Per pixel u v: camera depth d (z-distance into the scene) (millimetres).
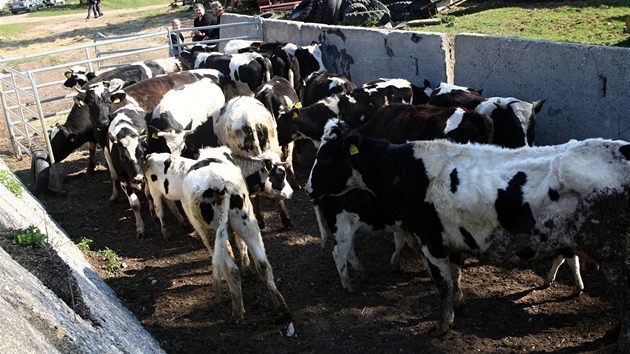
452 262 6480
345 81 11492
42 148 11898
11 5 47500
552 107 9312
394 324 6594
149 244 9234
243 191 6789
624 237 5176
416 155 6133
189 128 10484
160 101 11047
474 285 7137
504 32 15289
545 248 5508
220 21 19156
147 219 10156
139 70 13383
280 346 6406
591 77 8625
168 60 14000
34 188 11359
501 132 8383
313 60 13609
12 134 13773
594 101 8680
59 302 5035
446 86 9641
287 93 11055
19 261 5664
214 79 12562
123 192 11336
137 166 9195
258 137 9445
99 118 10508
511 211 5520
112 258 8711
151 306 7406
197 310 7230
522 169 5551
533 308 6586
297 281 7707
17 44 30281
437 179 5934
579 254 5445
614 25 14148
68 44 28703
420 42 11219
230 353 6355
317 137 10320
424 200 6035
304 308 7074
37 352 3832
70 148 12062
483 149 5848
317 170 6828
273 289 6785
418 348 6156
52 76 21531
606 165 5199
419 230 6215
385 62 12320
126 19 35312
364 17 18328
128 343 5391
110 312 6105
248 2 26281
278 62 12961
